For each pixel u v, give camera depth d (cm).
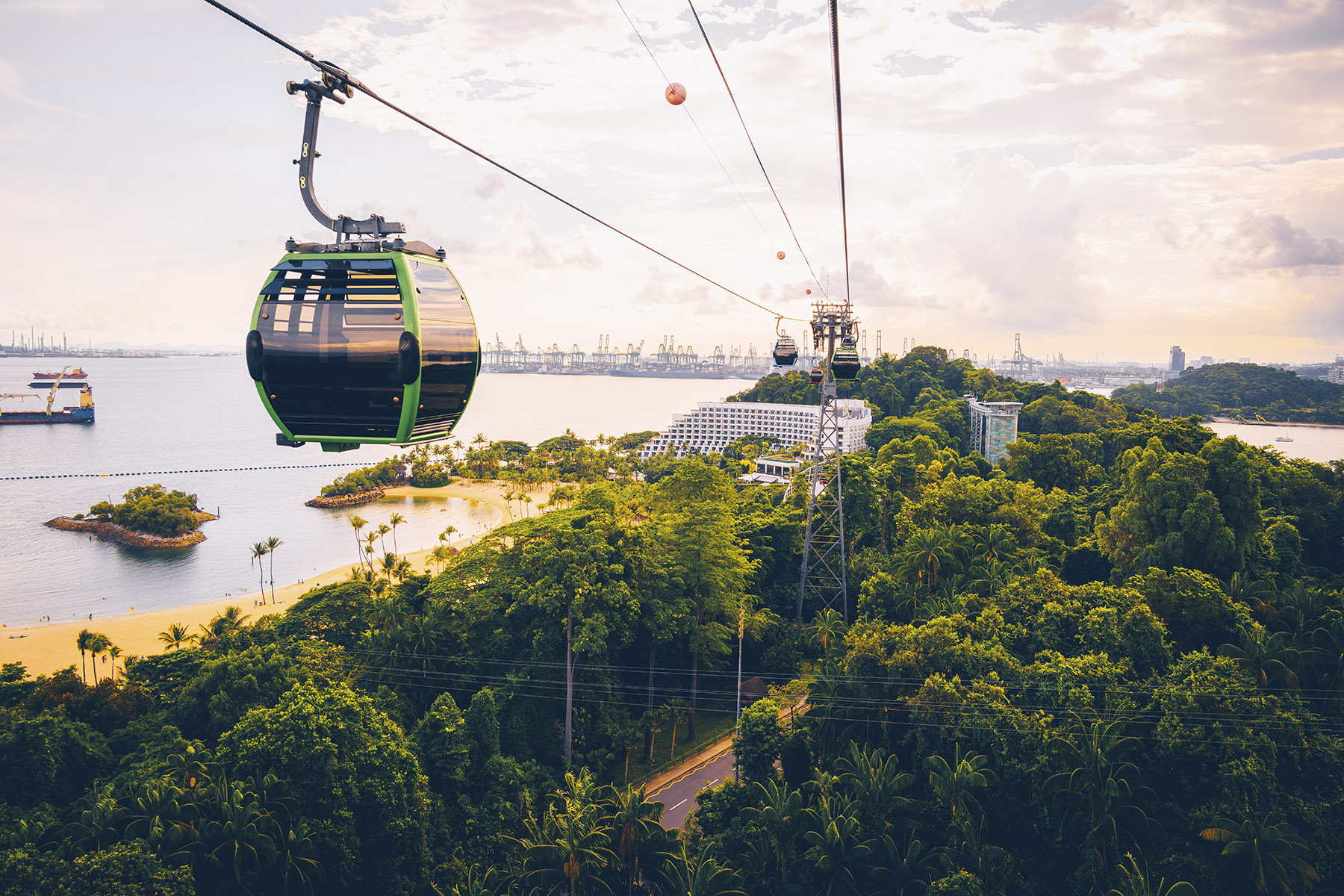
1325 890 3294
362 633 6594
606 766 5938
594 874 3562
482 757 5300
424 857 4284
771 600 7962
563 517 7525
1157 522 6600
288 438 1269
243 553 15288
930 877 3572
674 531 6950
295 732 4109
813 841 3725
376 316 1168
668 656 6944
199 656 5956
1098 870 3541
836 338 6206
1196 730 3747
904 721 4556
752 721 4869
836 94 1411
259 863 3553
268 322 1191
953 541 6475
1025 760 3878
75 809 3972
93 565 14312
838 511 8081
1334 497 8681
